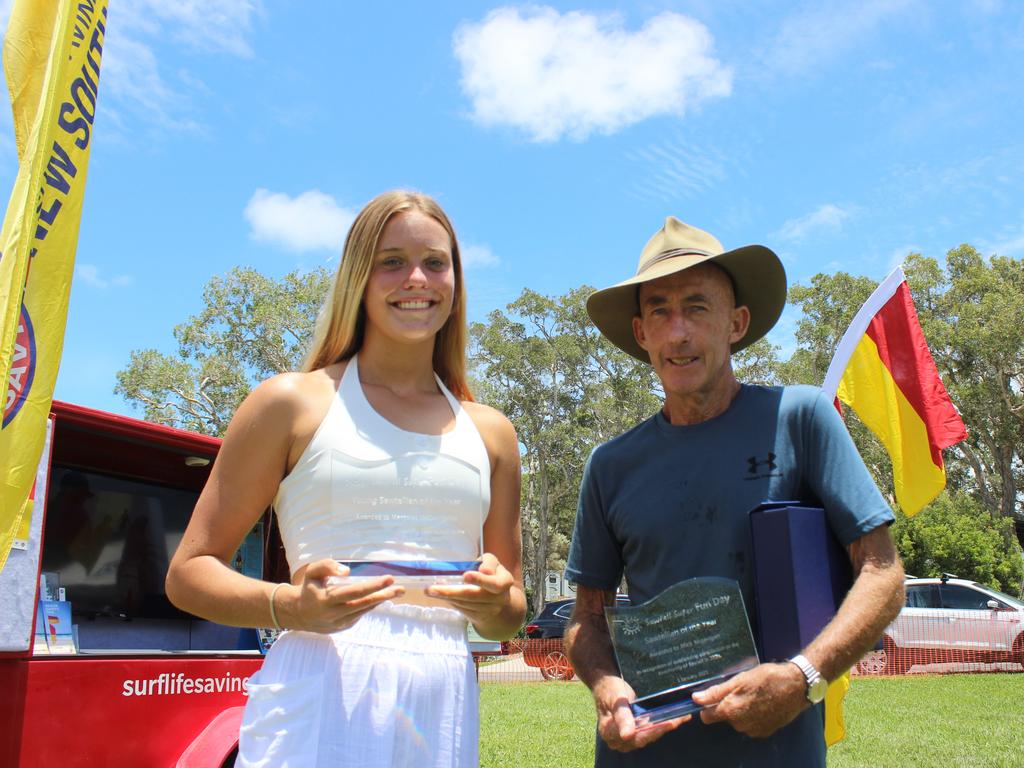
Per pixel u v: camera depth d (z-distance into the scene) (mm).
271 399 2047
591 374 44531
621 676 2311
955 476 40625
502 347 43375
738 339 2779
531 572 45469
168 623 5047
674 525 2398
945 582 15711
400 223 2182
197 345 34031
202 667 4484
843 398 5770
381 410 2145
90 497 4852
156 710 4234
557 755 7477
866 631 2053
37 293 3867
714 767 2207
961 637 15008
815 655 2008
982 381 36625
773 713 1979
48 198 3973
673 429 2531
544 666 16797
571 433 42750
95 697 3998
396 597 1896
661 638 2195
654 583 2416
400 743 1883
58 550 4629
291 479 2047
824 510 2262
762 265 2588
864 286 37625
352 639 1924
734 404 2498
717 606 2123
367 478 2000
